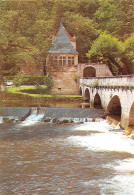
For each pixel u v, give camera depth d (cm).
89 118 3897
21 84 6091
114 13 8756
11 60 5362
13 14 5697
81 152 2397
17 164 2098
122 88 3162
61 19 7950
